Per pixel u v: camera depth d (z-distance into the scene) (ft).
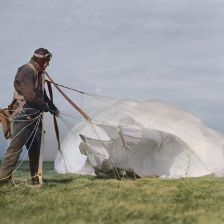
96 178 34.37
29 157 27.30
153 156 36.09
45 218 16.25
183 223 15.96
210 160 40.60
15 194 23.09
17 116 26.53
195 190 25.09
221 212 18.19
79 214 17.01
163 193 23.52
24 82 26.45
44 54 26.86
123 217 16.60
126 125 32.76
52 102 28.35
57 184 27.48
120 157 33.47
